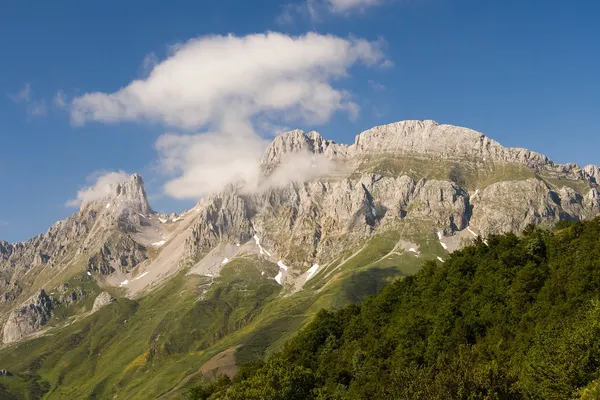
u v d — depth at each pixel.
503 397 107.12
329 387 171.25
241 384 148.00
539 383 110.75
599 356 108.88
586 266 151.75
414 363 152.62
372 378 159.75
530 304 155.75
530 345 136.00
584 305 135.88
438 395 106.88
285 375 144.62
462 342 154.38
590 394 99.25
